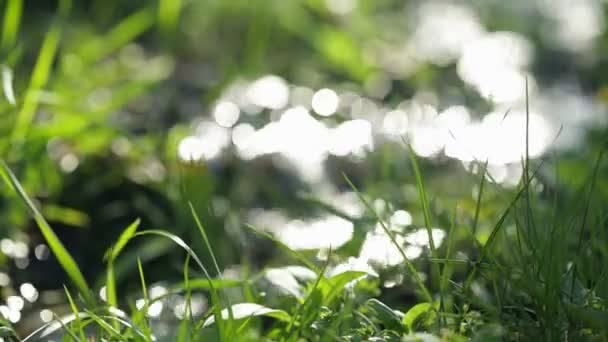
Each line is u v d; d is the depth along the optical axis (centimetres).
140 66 624
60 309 357
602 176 432
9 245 389
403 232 344
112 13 691
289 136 559
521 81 716
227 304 260
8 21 448
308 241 402
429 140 529
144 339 258
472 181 418
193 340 255
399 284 319
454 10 901
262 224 430
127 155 456
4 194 398
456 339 245
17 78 469
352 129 577
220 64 686
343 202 461
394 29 798
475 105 637
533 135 567
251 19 732
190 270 363
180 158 474
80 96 487
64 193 434
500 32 853
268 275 296
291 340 260
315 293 265
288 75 679
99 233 420
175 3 639
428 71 698
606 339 244
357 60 684
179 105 585
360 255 329
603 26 848
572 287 261
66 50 562
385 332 263
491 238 266
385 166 441
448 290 297
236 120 577
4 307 354
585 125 603
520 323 263
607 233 313
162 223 421
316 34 712
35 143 413
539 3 936
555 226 270
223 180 481
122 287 379
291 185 491
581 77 749
